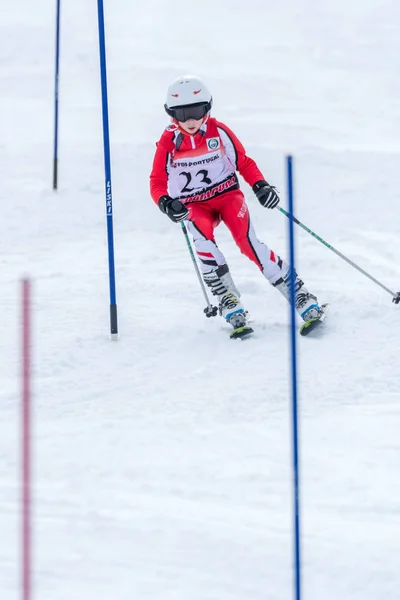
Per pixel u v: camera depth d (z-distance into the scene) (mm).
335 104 47062
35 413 17625
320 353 19859
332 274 25500
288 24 64500
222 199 21328
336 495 14289
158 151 20922
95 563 12625
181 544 13039
